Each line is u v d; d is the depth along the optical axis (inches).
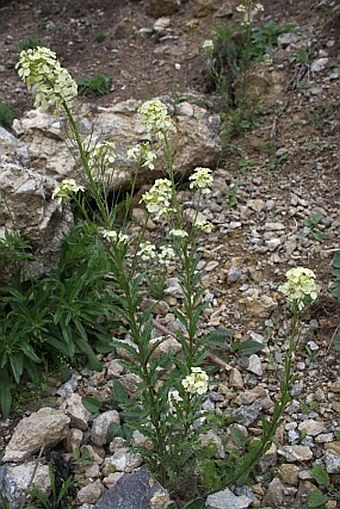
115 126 209.0
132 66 297.1
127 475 120.7
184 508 117.7
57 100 101.0
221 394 145.2
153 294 171.2
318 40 261.4
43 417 134.3
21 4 374.3
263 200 201.5
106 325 161.8
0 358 144.8
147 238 192.1
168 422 117.3
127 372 150.4
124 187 204.7
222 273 178.1
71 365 154.2
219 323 163.8
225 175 213.6
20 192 157.6
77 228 169.2
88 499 124.0
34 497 121.6
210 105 249.3
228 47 263.0
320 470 125.6
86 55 316.5
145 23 331.0
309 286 98.0
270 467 129.5
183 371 116.3
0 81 296.7
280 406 111.7
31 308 154.7
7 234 148.9
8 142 183.5
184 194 208.1
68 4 365.1
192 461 122.9
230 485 125.3
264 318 164.1
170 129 115.6
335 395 144.1
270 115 237.3
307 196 200.7
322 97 235.5
